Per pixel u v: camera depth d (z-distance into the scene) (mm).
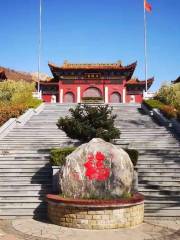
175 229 12672
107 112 18281
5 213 14438
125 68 55406
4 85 38938
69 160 13906
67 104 35844
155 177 17656
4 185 16516
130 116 31172
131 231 12398
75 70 56031
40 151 20906
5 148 21875
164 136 24656
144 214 14266
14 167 18469
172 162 19219
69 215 12852
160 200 15414
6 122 26609
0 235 11703
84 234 11961
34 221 13773
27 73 102062
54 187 15930
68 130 17828
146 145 22422
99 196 13312
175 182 17219
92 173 13516
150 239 11445
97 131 17406
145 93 41406
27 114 30000
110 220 12641
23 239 11297
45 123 28578
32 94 39656
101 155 13703
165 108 29703
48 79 63938
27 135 25078
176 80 50406
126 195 13570
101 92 56375
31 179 17359
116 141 23344
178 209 14664
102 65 56531
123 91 56219
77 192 13461
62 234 11930
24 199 15422
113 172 13523
